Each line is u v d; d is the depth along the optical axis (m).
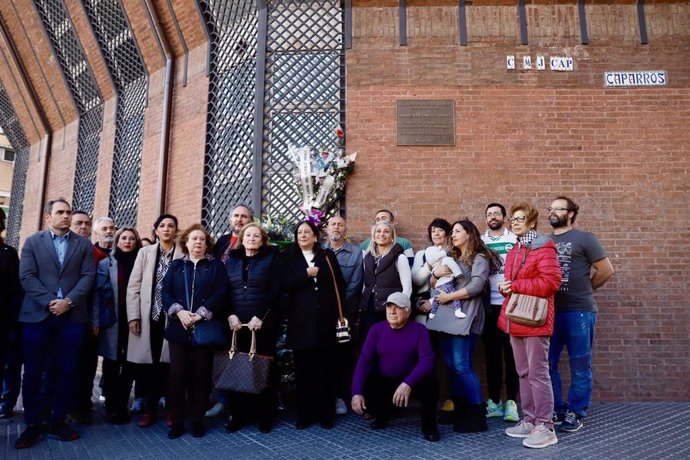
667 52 6.44
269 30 6.70
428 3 6.55
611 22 6.52
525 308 3.99
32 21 9.91
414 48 6.47
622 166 6.19
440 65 6.43
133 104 8.89
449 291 4.48
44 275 4.27
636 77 6.38
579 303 4.50
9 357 5.06
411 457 3.70
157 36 8.05
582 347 4.46
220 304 4.31
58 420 4.24
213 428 4.54
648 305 5.88
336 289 4.55
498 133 6.28
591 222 6.07
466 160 6.21
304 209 5.90
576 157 6.21
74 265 4.41
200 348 4.33
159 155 7.85
